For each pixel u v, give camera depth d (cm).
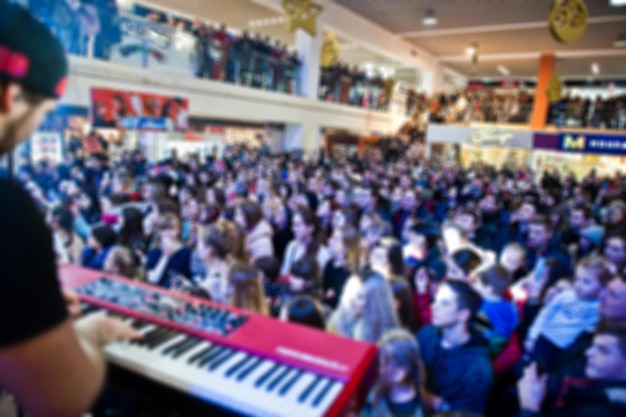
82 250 368
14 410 107
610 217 523
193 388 95
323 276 335
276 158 1188
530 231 423
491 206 592
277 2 1377
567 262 391
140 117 929
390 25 1867
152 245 382
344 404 93
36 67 57
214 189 563
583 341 218
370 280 221
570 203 760
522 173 1303
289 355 105
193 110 1105
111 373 106
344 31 1673
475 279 270
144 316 120
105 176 691
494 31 1797
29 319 53
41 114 64
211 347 109
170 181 648
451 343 212
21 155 650
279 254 478
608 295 214
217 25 1803
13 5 58
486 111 1767
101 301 127
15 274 52
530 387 192
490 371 199
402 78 2922
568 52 1966
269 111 1381
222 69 1203
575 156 1742
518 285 350
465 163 2006
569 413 176
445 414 133
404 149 1875
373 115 1977
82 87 832
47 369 57
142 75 950
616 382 168
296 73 1531
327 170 1055
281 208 490
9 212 53
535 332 265
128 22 898
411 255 377
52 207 378
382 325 214
